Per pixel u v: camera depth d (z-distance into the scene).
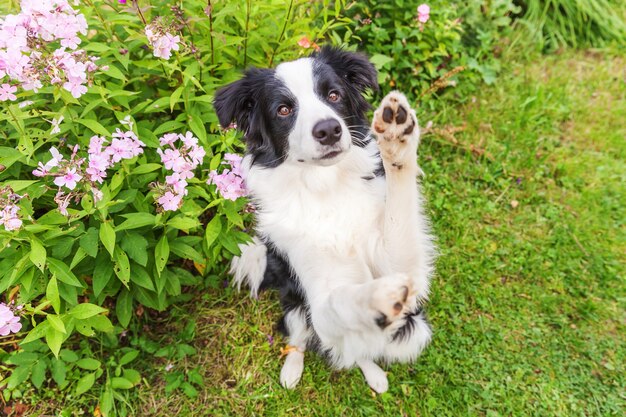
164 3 0.60
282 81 0.52
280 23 0.66
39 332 0.49
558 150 0.94
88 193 0.53
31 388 0.61
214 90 0.64
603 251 0.78
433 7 0.94
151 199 0.57
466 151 0.91
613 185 0.88
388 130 0.39
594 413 0.61
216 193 0.59
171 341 0.68
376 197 0.54
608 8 1.26
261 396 0.62
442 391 0.62
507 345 0.67
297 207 0.54
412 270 0.49
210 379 0.65
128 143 0.49
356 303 0.40
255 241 0.67
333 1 0.85
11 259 0.51
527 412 0.61
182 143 0.61
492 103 1.01
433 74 0.93
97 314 0.54
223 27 0.60
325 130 0.46
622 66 1.16
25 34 0.46
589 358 0.66
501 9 1.10
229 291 0.72
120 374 0.62
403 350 0.59
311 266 0.52
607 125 1.00
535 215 0.83
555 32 1.21
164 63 0.54
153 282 0.60
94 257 0.51
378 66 0.76
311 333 0.61
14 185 0.47
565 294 0.74
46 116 0.56
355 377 0.65
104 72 0.54
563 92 1.04
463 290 0.73
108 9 0.61
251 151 0.57
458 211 0.83
